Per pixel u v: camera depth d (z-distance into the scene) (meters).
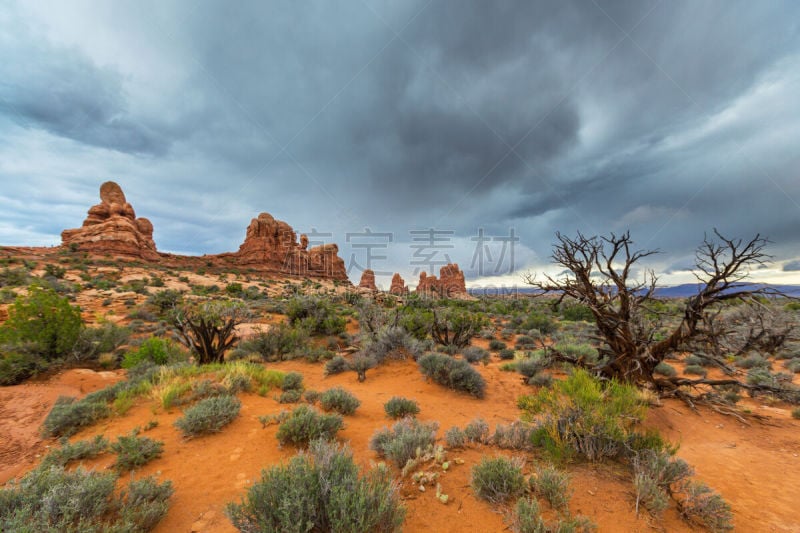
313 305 21.66
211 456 4.76
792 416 7.81
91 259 66.00
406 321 19.03
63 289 34.78
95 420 6.07
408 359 13.38
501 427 5.17
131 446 4.52
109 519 3.17
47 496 3.00
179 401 6.75
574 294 9.22
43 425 5.94
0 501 2.96
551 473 3.56
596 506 3.40
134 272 59.88
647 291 8.70
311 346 16.94
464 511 3.37
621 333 8.66
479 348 15.89
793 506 3.94
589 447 4.43
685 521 3.27
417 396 9.23
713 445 6.16
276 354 15.53
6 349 10.18
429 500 3.56
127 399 6.96
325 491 2.83
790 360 14.03
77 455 4.50
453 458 4.51
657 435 4.45
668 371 11.79
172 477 4.21
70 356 11.54
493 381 11.12
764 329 9.16
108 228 76.44
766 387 8.55
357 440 5.55
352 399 7.14
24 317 10.94
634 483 3.64
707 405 8.30
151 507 3.30
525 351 16.81
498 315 40.66
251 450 4.94
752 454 5.71
